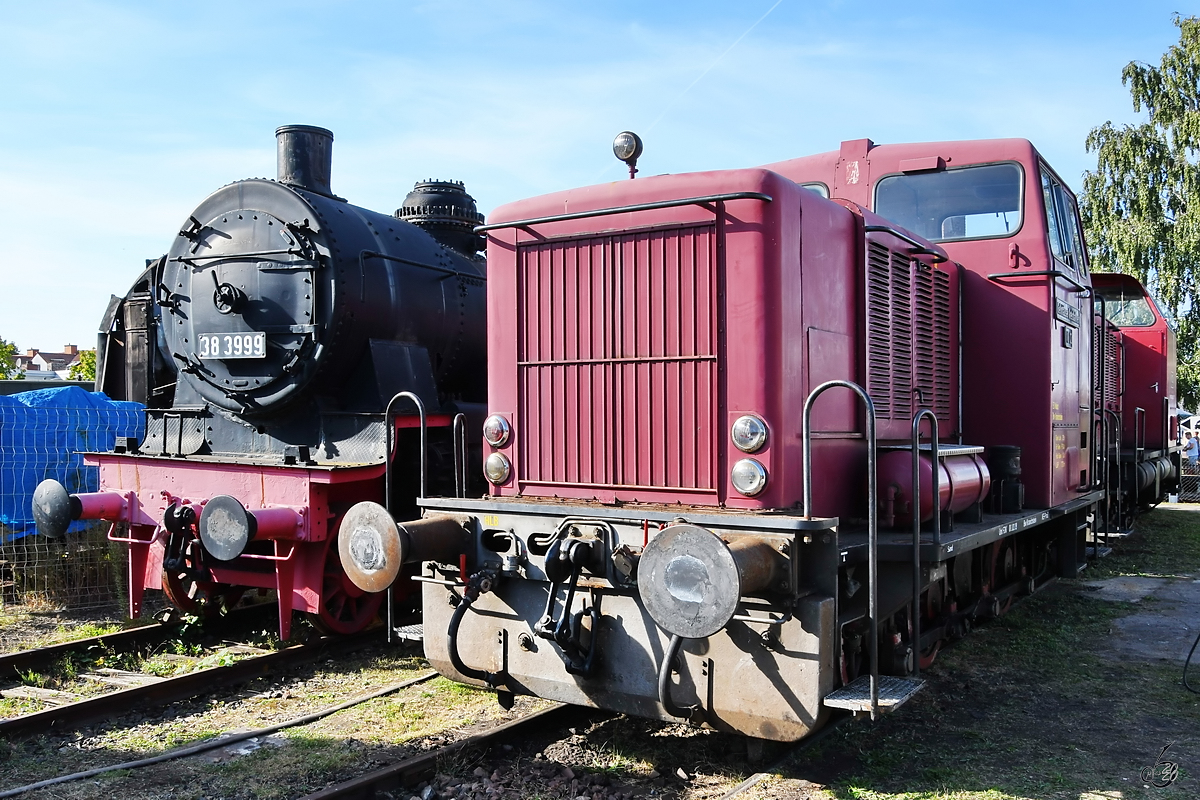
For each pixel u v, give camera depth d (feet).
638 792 12.77
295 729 15.49
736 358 13.48
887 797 12.58
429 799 12.59
